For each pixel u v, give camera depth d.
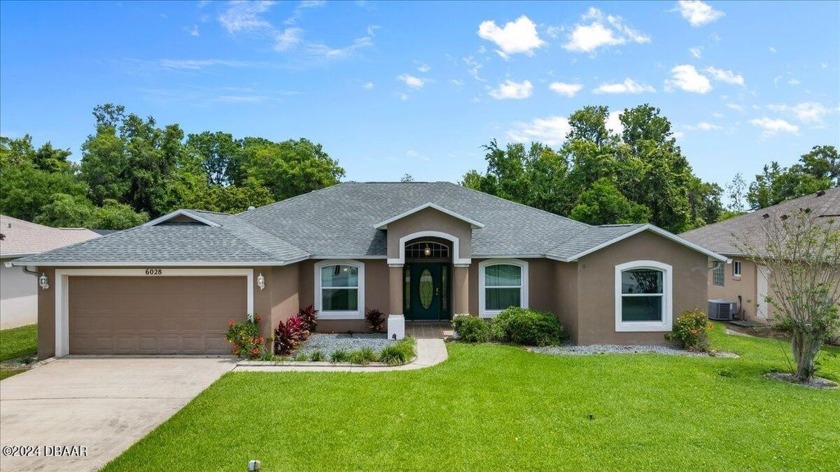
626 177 45.56
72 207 41.38
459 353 16.28
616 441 9.29
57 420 10.44
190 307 16.41
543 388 12.48
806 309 13.77
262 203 51.16
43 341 16.11
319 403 11.23
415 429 9.80
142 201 52.34
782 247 18.67
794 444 9.19
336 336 19.80
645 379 13.37
